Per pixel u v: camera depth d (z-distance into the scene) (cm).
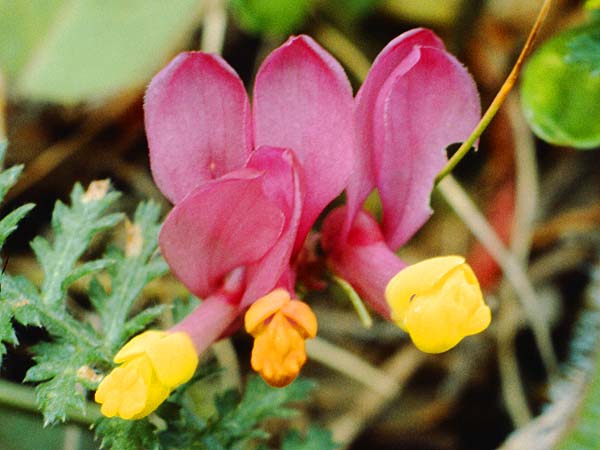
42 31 9
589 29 8
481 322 6
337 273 6
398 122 6
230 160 6
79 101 9
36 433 8
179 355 6
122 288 7
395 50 6
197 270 6
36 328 9
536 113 8
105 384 6
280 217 6
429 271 6
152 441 6
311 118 6
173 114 6
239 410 7
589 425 8
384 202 6
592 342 9
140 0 9
